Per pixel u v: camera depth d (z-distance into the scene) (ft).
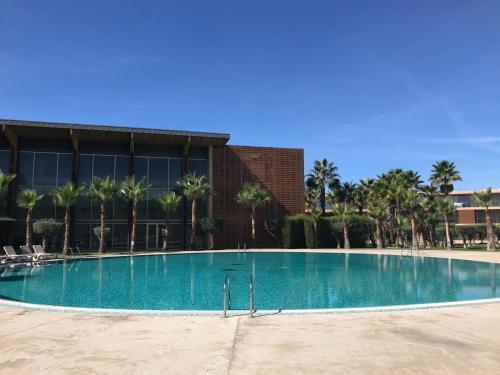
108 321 22.91
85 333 20.20
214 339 18.97
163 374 14.47
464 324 21.79
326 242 122.72
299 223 119.85
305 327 21.20
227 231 118.83
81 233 106.22
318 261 76.48
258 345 17.93
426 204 143.02
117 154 112.47
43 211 103.86
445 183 161.07
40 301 34.27
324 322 22.35
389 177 160.97
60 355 16.63
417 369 14.85
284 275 53.72
